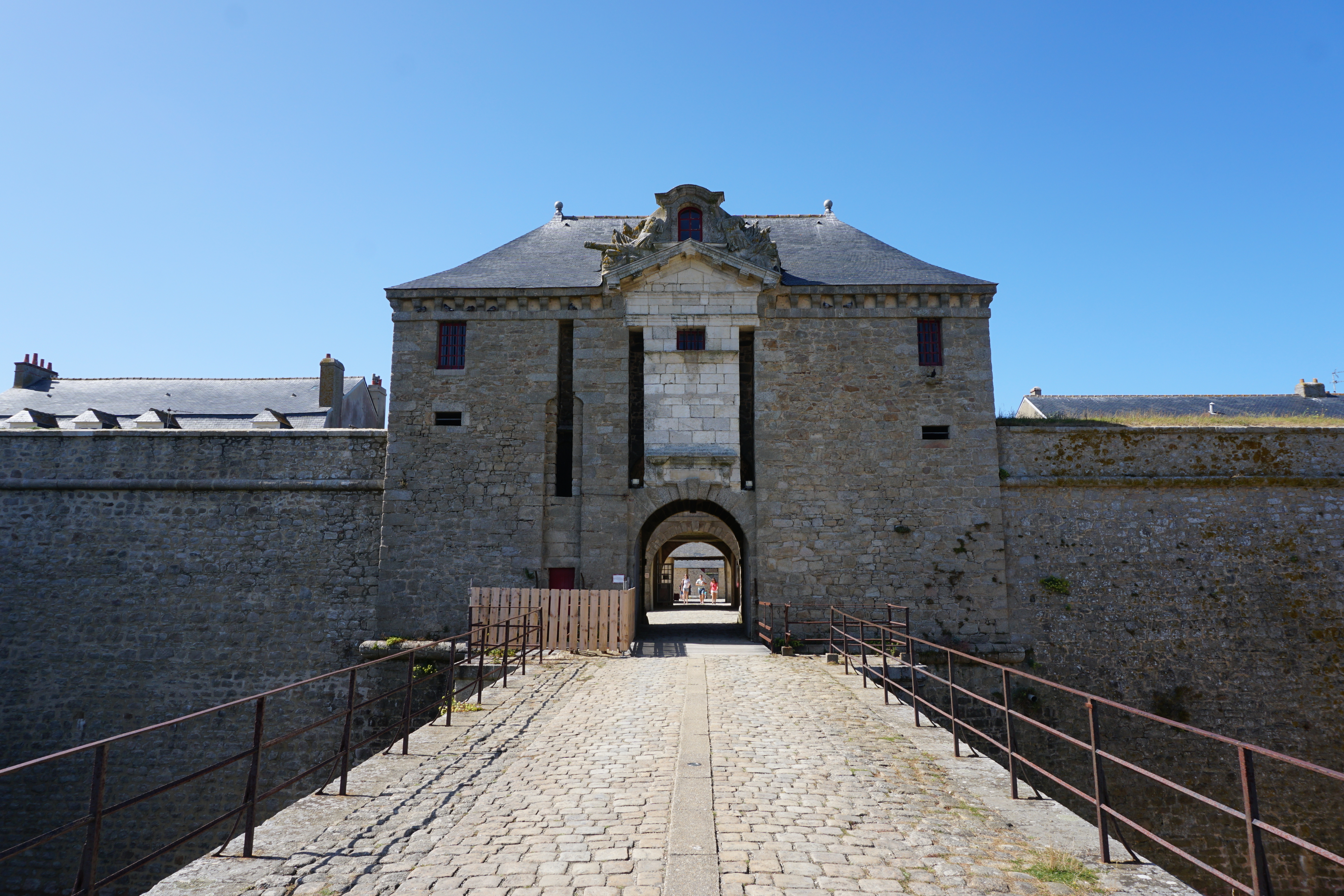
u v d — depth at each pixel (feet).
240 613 56.54
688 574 148.05
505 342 59.16
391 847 17.95
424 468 57.41
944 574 55.42
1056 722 53.01
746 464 62.13
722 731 28.71
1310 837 50.62
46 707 55.26
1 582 57.11
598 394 58.44
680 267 59.36
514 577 56.13
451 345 60.03
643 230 60.13
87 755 54.44
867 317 58.85
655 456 57.47
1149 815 51.47
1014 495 56.59
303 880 16.16
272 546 57.41
